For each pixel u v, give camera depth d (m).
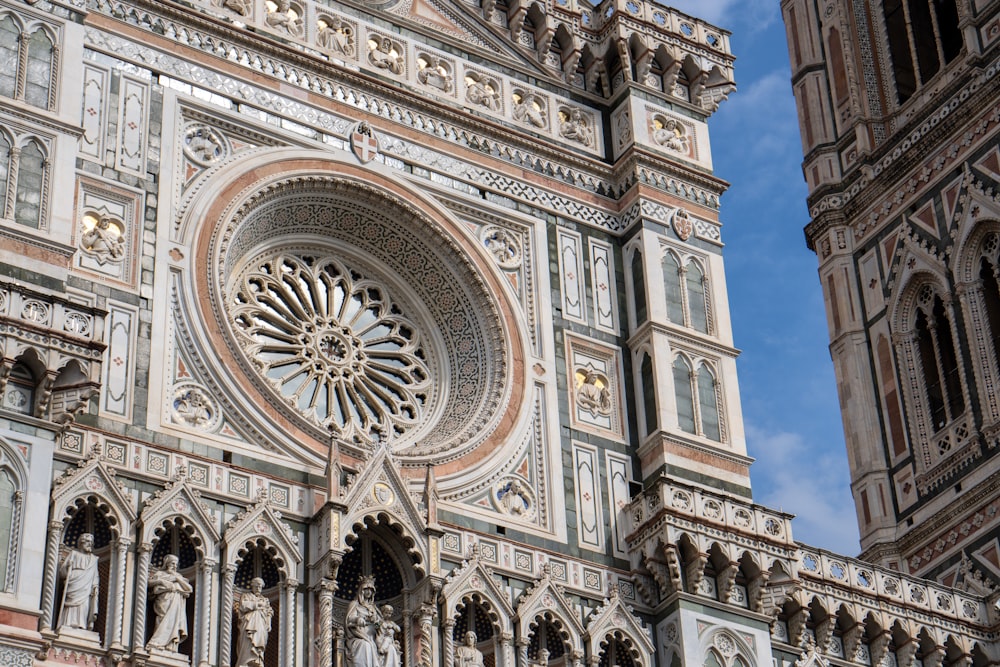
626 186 60.22
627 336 57.75
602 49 62.28
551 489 53.72
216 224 51.88
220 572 46.81
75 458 46.19
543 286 57.09
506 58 60.81
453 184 57.28
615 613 52.00
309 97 55.78
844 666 57.38
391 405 54.16
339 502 48.59
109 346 48.53
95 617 44.59
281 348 53.19
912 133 76.62
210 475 48.09
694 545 53.16
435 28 59.81
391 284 56.09
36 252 47.38
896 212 76.56
